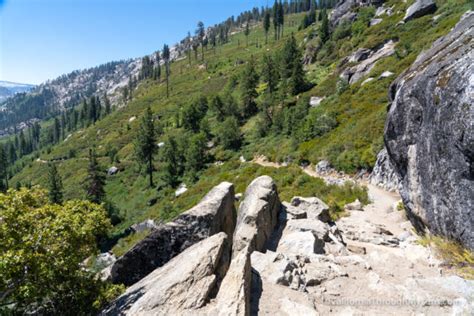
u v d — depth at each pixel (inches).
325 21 2999.5
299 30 4773.6
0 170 2687.0
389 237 511.5
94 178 1695.4
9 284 257.8
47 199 316.2
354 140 1179.9
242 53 4891.7
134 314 224.8
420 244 401.4
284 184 1070.4
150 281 286.0
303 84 2311.8
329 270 309.9
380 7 2733.8
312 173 1203.9
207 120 2495.1
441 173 351.6
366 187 895.1
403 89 462.0
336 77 2092.8
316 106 1861.5
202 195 1358.3
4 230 247.4
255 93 2571.4
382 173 927.0
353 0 3206.2
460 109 304.3
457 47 375.2
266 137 1929.1
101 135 3986.2
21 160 5211.6
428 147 379.9
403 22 2126.0
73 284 322.7
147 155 2076.8
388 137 509.7
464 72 314.7
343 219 649.6
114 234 1487.5
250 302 249.1
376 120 1192.8
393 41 1957.4
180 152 2116.1
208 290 238.7
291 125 1763.0
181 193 1668.3
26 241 251.0
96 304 319.0
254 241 395.2
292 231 477.4
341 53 2541.8
